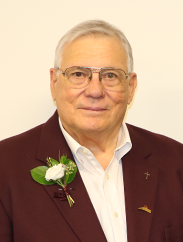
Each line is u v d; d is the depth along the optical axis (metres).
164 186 1.96
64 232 1.69
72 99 1.82
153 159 2.02
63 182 1.77
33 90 2.37
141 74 2.44
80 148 1.90
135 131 2.18
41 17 2.35
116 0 2.40
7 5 2.32
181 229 1.92
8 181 1.77
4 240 1.75
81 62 1.80
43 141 1.92
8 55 2.34
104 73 1.81
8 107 2.35
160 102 2.46
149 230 1.79
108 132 1.93
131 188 1.88
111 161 1.93
